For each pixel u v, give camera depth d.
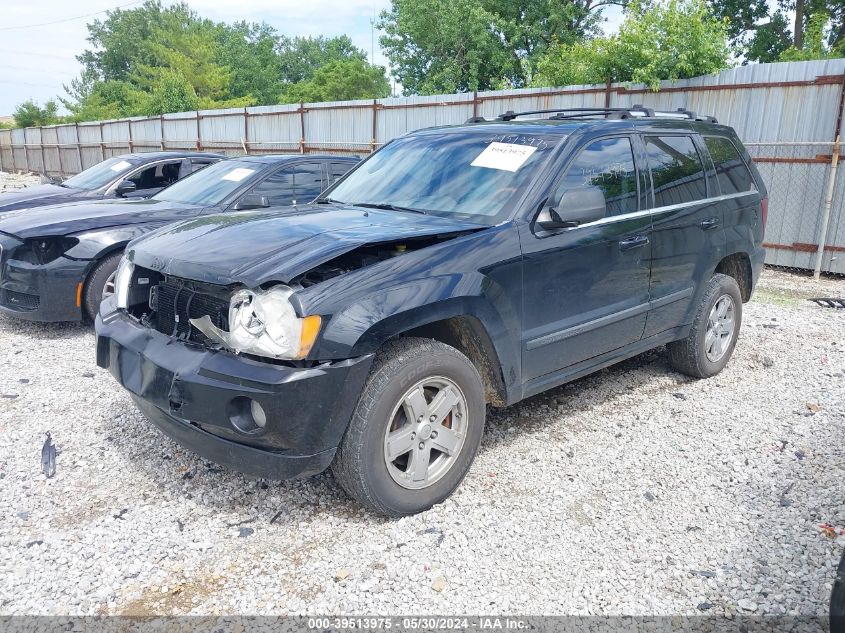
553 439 4.10
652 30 10.75
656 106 10.97
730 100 10.12
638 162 4.32
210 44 56.44
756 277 5.46
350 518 3.21
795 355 5.77
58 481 3.53
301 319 2.74
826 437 4.13
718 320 5.11
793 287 8.74
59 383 4.96
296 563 2.88
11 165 38.28
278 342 2.76
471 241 3.32
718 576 2.80
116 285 3.68
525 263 3.47
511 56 28.20
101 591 2.69
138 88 56.81
